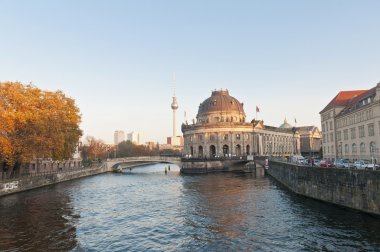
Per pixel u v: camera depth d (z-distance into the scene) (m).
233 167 113.56
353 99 82.50
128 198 50.91
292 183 53.56
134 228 32.38
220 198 48.72
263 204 42.75
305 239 27.27
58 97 69.44
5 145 49.84
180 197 51.16
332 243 25.97
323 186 41.19
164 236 29.53
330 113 87.31
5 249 25.83
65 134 70.94
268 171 91.31
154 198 50.72
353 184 34.84
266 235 28.88
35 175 67.25
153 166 186.25
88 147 158.38
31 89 60.31
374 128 62.28
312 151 196.88
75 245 27.03
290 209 38.88
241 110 145.00
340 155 81.31
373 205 31.91
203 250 25.56
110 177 93.12
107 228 32.38
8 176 57.09
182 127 141.00
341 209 36.72
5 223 33.94
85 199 49.78
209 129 128.50
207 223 33.78
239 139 129.62
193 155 132.12
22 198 50.16
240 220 34.56
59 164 101.25
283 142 168.38
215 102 142.38
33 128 54.94
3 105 52.03
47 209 41.53
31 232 30.75
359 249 24.45
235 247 26.03
